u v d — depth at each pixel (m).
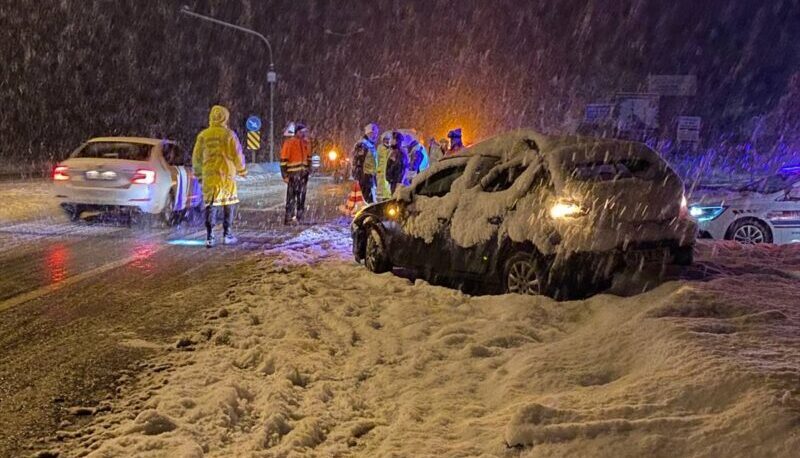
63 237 12.82
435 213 8.79
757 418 3.91
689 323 5.71
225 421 4.81
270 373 5.83
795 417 3.84
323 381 5.58
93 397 5.37
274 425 4.71
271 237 13.36
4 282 9.07
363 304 7.94
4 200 17.92
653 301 6.84
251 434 4.67
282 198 22.06
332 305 7.84
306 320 7.13
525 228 7.65
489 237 8.07
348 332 6.80
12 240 12.36
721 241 11.48
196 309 7.83
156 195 13.85
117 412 5.09
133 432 4.63
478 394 5.29
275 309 7.64
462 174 8.75
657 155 8.07
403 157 14.21
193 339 6.68
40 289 8.71
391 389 5.43
